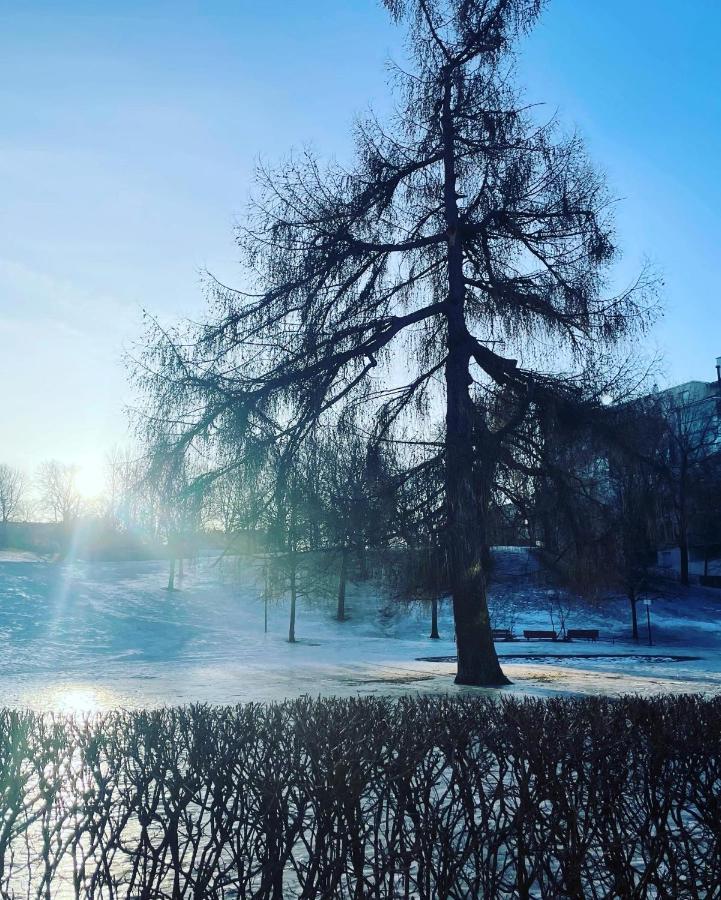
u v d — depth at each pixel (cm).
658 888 365
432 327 1989
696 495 1844
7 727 558
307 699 702
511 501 1775
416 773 387
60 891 432
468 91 1909
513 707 565
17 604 5500
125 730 528
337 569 1698
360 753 407
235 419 1677
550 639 5031
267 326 1781
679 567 6588
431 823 363
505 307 1842
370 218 1906
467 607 1870
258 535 1669
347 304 1864
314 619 5719
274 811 366
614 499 1786
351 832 358
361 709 585
